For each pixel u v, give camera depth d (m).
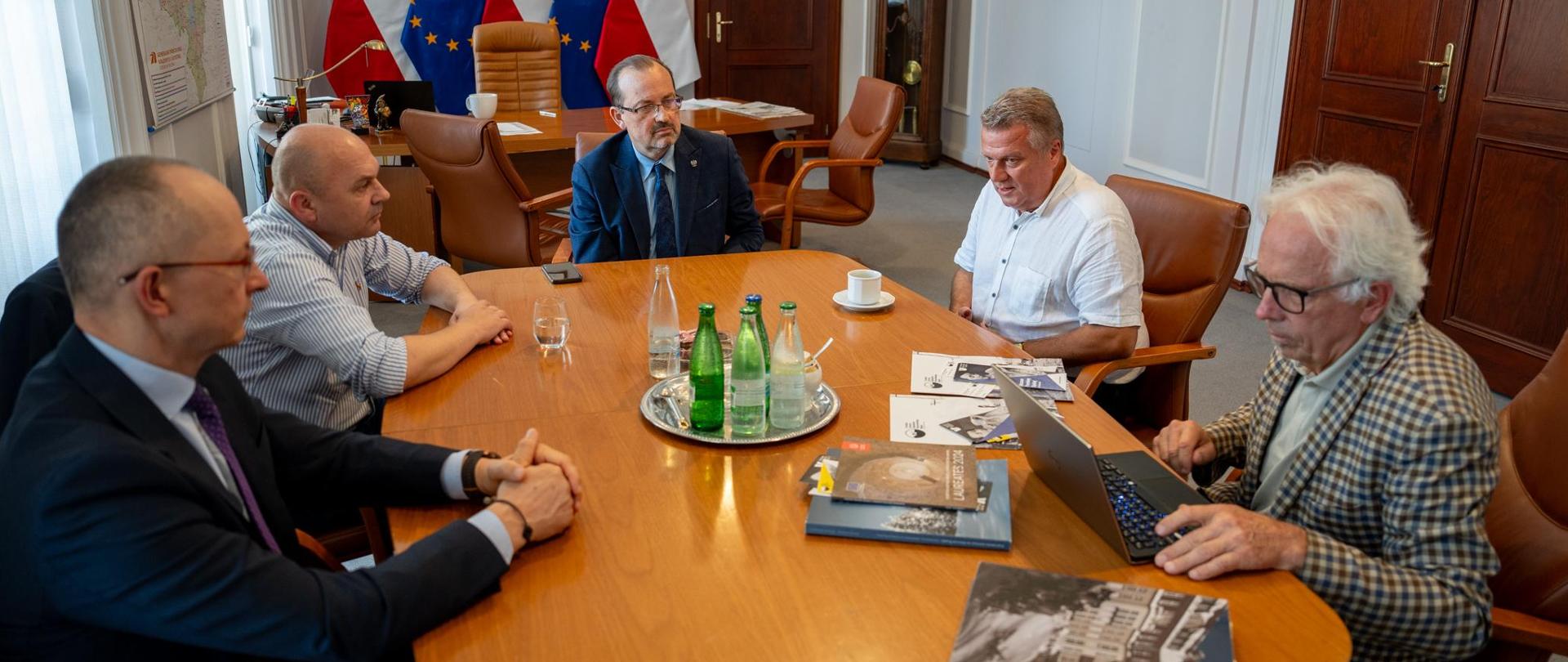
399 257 2.30
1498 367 3.59
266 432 1.50
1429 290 3.84
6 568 1.13
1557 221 3.32
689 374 1.89
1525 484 1.49
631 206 3.03
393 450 1.53
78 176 2.98
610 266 2.68
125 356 1.20
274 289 1.88
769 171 5.39
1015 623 1.17
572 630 1.21
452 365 1.98
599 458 1.61
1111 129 5.85
